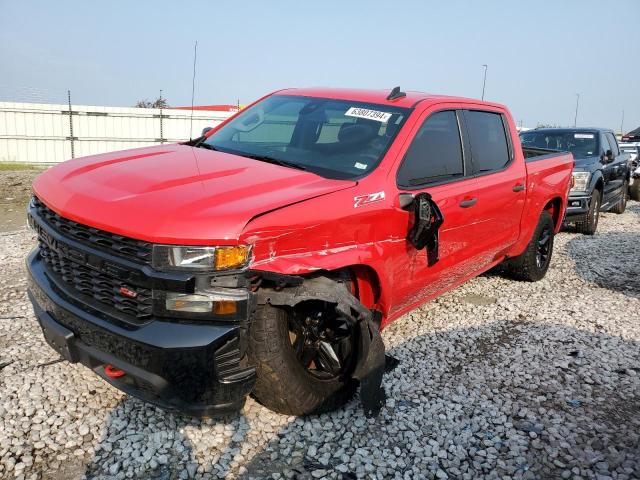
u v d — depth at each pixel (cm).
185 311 254
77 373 352
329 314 317
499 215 485
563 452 306
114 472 265
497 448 306
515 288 604
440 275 421
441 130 420
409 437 309
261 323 281
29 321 431
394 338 443
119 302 269
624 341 463
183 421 307
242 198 280
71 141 2430
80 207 281
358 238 321
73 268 291
